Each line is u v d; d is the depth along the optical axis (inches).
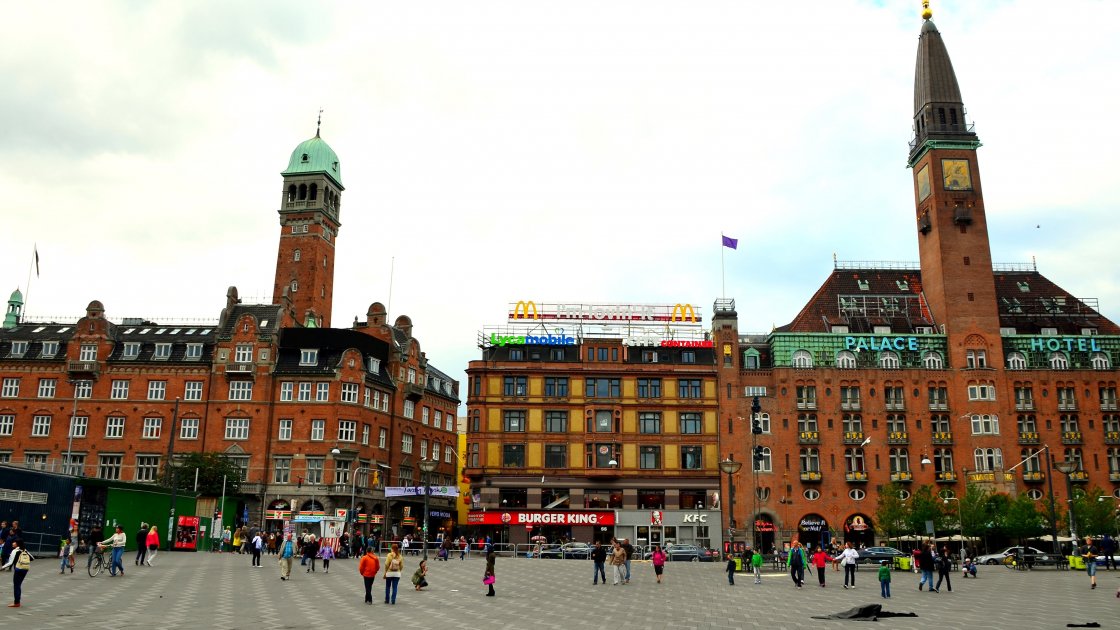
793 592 1701.5
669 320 3996.1
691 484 3688.5
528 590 1711.4
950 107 4148.6
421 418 4495.6
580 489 3678.6
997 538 3663.9
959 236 4028.1
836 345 3892.7
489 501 3651.6
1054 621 1254.3
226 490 3619.6
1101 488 3742.6
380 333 4306.1
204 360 3912.4
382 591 1644.9
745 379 3846.0
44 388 3912.4
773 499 3700.8
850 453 3782.0
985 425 3801.7
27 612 1160.2
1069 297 4276.6
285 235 5654.5
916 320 4074.8
